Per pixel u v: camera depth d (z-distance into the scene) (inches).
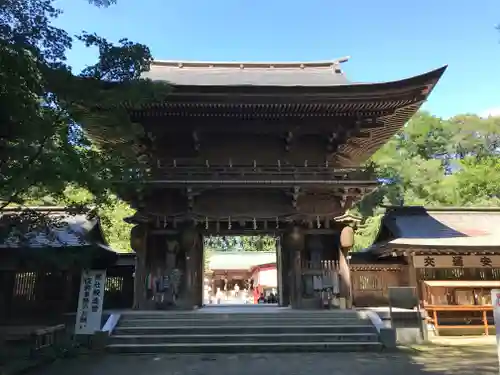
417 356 493.4
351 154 916.6
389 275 806.5
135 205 680.4
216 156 744.3
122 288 820.0
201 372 400.2
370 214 1547.7
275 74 892.0
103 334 532.4
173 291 679.1
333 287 687.7
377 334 559.2
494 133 2208.4
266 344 527.5
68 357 486.6
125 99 466.3
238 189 697.6
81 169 445.1
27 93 402.0
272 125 721.0
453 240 764.6
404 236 792.9
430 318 678.5
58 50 431.5
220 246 2999.5
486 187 1654.8
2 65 370.0
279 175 695.1
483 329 695.1
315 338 550.0
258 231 740.7
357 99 661.9
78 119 449.7
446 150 2050.9
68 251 581.9
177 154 738.2
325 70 920.3
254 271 2063.2
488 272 759.1
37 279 717.9
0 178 410.0
